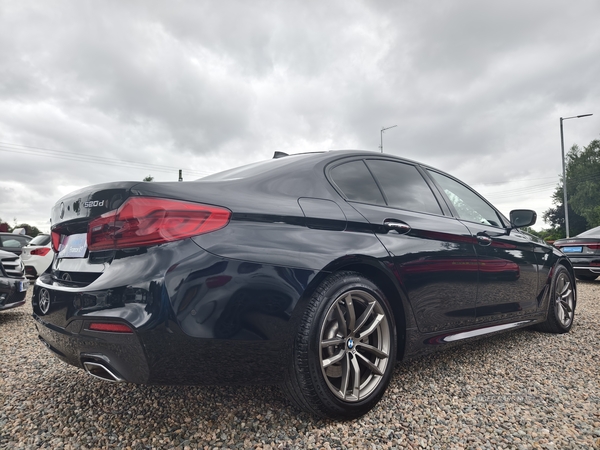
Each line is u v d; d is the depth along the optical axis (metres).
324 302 1.74
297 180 2.00
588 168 53.88
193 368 1.49
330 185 2.09
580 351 2.98
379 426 1.79
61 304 1.67
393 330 2.04
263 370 1.63
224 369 1.55
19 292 4.48
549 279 3.42
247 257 1.58
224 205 1.63
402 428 1.77
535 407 2.00
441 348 2.33
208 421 1.84
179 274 1.45
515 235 3.16
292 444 1.63
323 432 1.73
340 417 1.79
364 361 1.89
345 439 1.67
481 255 2.65
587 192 51.88
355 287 1.87
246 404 2.01
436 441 1.67
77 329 1.58
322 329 1.73
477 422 1.84
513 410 1.97
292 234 1.74
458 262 2.45
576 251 7.59
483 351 2.98
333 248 1.82
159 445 1.64
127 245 1.51
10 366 2.78
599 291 6.42
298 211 1.83
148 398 2.12
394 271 2.04
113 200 1.58
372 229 2.04
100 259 1.63
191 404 2.03
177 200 1.53
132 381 1.50
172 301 1.42
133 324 1.41
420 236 2.26
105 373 1.59
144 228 1.49
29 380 2.48
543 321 3.43
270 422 1.81
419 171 2.72
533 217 3.12
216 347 1.51
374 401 1.90
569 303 3.69
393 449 1.60
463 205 2.87
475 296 2.58
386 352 1.98
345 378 1.81
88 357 1.57
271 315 1.61
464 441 1.67
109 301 1.47
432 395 2.14
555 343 3.22
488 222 3.01
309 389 1.69
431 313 2.25
